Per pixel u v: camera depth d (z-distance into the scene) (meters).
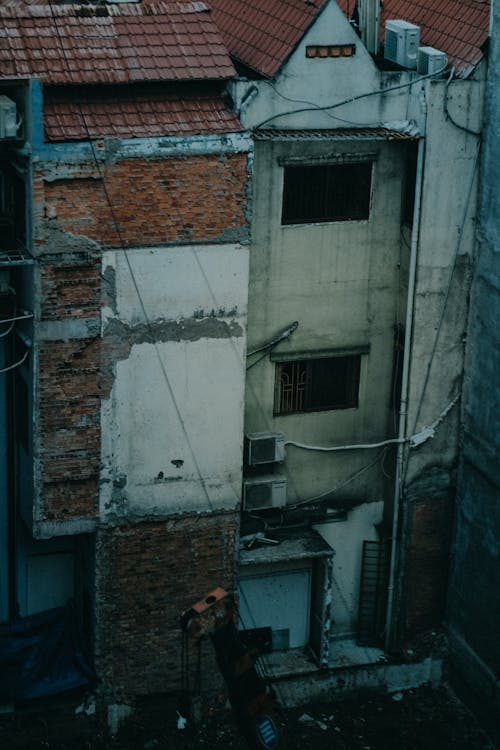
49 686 23.34
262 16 22.95
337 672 24.69
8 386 22.56
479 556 23.94
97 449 21.80
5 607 24.06
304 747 23.48
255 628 24.83
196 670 23.75
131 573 22.80
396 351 24.00
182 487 22.52
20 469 23.03
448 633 25.25
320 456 24.25
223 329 21.77
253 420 23.62
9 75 20.19
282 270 22.86
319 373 23.92
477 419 23.59
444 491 24.58
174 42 21.27
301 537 24.34
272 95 21.44
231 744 23.38
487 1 22.73
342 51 21.62
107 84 20.61
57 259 20.47
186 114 20.92
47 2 22.58
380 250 23.36
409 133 22.14
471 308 23.39
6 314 21.70
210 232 21.17
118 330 21.20
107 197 20.44
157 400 21.83
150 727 23.61
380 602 25.36
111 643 23.17
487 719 24.08
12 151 20.38
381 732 24.00
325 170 22.66
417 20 24.09
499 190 22.16
